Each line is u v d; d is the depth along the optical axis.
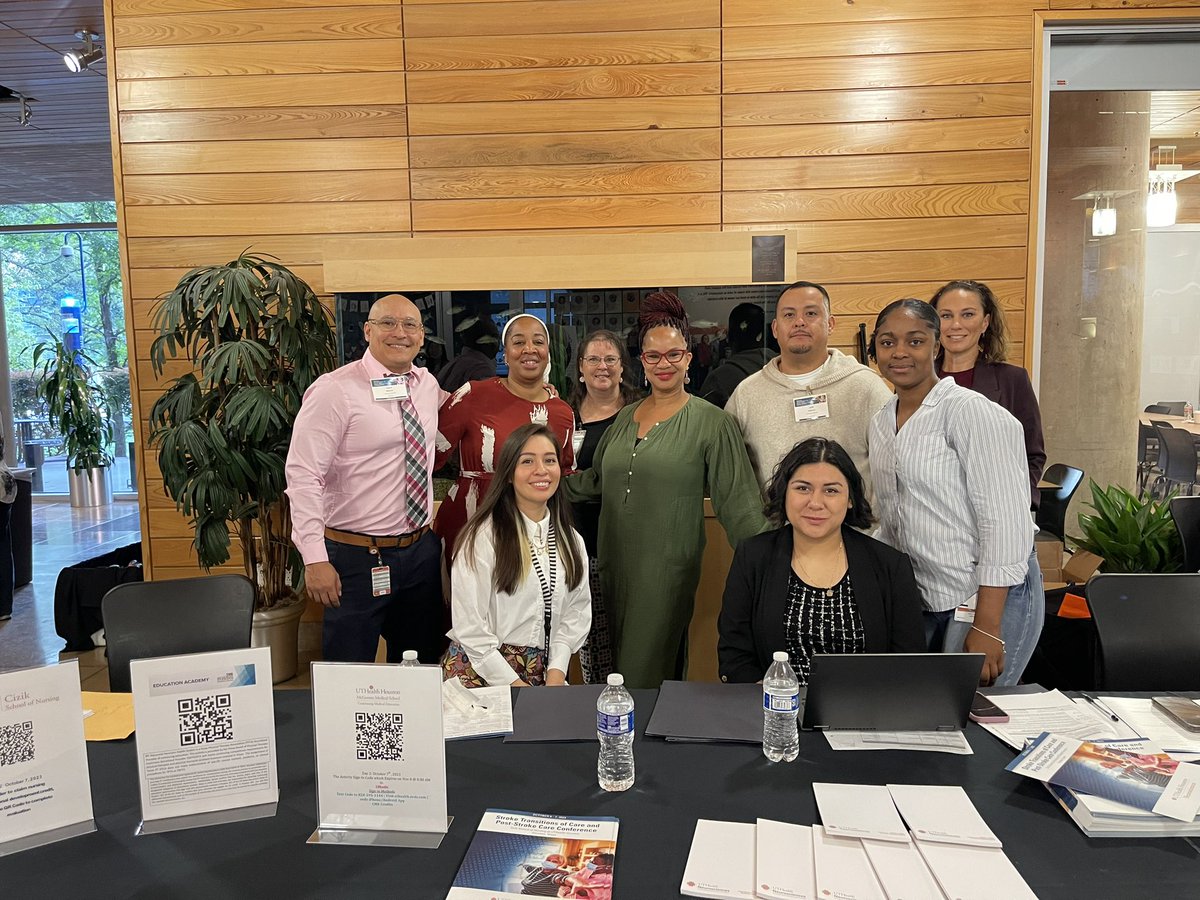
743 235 3.43
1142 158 3.82
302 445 2.63
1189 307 3.98
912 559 2.08
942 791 1.35
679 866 1.17
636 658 2.57
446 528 2.92
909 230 3.75
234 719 1.37
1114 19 3.61
